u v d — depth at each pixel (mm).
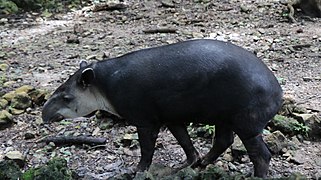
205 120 6953
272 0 19250
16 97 10586
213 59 6656
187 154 7777
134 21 17812
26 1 19422
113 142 9016
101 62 7285
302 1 17297
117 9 19125
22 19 18453
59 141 9016
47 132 9602
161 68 6809
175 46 6938
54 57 14219
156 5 19547
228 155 8250
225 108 6695
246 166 8047
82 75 7156
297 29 16031
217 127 7477
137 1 20078
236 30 16125
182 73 6695
